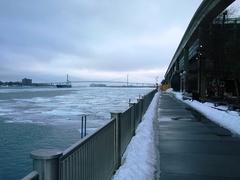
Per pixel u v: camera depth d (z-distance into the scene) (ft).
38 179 11.11
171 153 32.81
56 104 199.52
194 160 29.96
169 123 58.03
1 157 53.78
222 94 141.90
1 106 186.60
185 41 208.44
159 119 64.90
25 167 48.37
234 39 109.50
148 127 47.03
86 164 17.33
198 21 140.77
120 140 27.53
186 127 52.65
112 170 24.89
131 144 34.60
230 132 47.06
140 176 24.36
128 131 34.91
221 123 56.90
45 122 100.89
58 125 92.53
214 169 27.09
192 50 195.52
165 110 87.76
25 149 60.49
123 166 26.86
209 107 91.76
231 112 72.69
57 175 11.98
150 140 37.93
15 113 136.56
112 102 207.82
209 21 134.21
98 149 20.24
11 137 73.15
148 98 87.15
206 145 37.14
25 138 71.92
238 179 24.52
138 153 31.12
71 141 67.72
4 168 47.26
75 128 85.40
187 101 129.29
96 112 133.28
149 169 26.40
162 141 39.63
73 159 14.94
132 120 39.06
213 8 120.37
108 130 23.56
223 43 118.93
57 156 11.85
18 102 230.89
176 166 27.81
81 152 16.37
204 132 47.21
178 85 321.52
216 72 126.11
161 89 370.32
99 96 327.67
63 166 13.42
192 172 26.14
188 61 225.97
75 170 15.24
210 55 127.95
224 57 115.96
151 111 73.82
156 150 33.96
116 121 26.50
